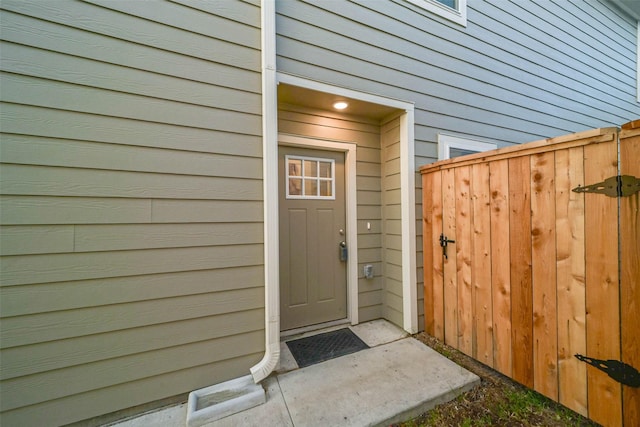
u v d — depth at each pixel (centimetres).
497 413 155
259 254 181
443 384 173
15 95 129
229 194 173
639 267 121
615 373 129
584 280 140
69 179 138
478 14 289
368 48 229
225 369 170
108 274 145
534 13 332
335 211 269
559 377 151
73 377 138
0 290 126
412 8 250
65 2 137
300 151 253
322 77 210
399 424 151
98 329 143
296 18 201
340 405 156
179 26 161
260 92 182
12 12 128
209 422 144
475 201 200
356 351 216
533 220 163
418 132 254
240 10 177
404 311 251
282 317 245
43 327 133
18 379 129
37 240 132
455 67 274
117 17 147
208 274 167
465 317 208
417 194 253
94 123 142
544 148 155
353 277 268
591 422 144
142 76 152
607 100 407
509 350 177
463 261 210
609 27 411
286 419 147
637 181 120
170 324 158
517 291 172
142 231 152
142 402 152
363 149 274
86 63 141
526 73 325
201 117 166
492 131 298
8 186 127
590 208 137
